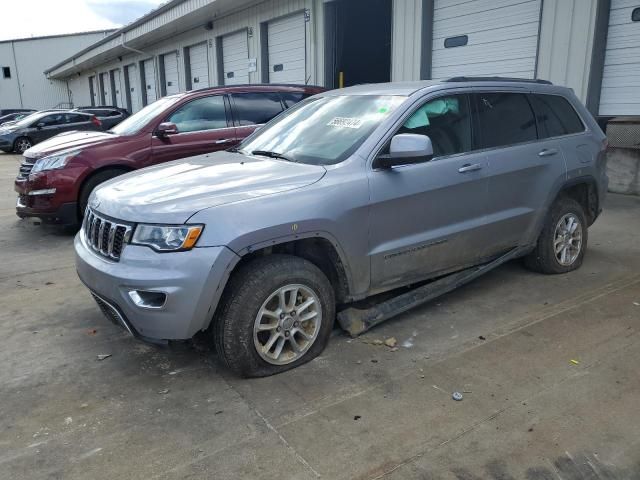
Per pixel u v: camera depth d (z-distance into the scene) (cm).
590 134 532
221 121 771
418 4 1111
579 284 498
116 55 3081
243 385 338
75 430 296
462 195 421
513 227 468
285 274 338
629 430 287
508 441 280
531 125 484
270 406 315
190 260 308
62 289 521
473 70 1054
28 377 354
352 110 427
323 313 363
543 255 509
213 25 1903
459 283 444
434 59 1128
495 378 340
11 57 5244
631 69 848
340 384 337
